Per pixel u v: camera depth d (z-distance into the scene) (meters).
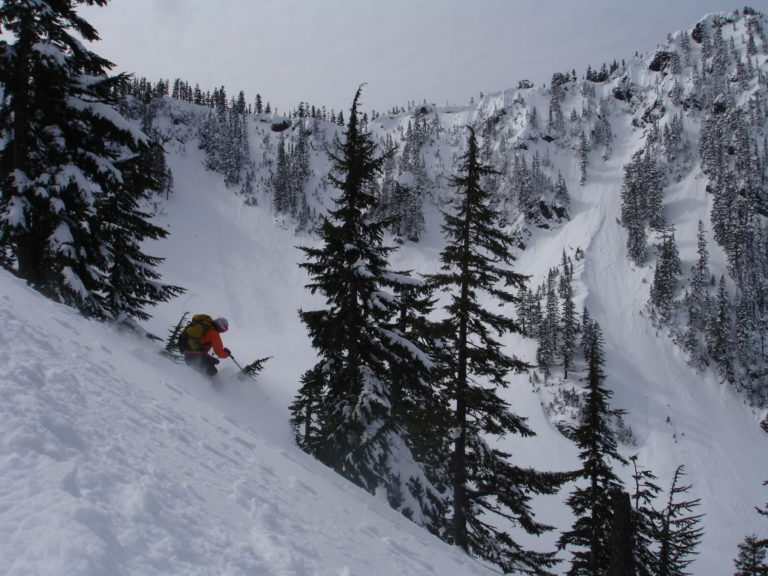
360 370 13.81
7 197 10.98
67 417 3.46
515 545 15.37
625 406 99.00
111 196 13.35
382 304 13.81
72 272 10.98
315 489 6.24
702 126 193.25
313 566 3.51
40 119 11.48
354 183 13.92
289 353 88.62
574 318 113.31
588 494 17.62
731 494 78.38
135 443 3.78
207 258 120.19
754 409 101.00
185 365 9.80
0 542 1.99
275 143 193.00
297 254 131.25
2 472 2.48
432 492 15.27
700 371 107.94
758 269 134.38
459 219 14.14
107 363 5.67
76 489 2.64
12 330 4.67
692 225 154.75
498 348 14.20
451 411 14.48
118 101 12.30
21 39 10.88
